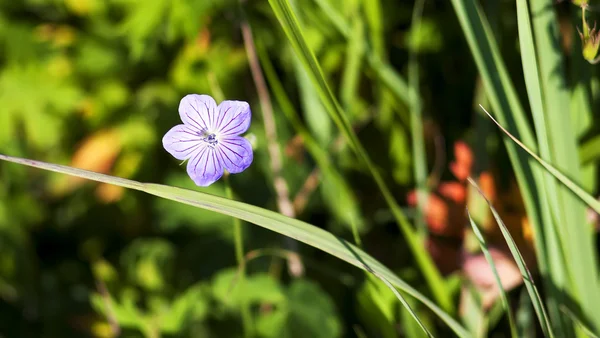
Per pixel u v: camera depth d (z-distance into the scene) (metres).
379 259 0.55
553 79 0.43
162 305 0.55
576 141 0.44
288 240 0.55
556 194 0.43
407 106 0.54
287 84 0.58
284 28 0.41
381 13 0.57
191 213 0.57
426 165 0.56
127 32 0.56
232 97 0.58
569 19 0.53
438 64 0.57
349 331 0.54
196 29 0.55
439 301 0.47
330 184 0.55
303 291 0.52
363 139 0.57
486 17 0.51
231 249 0.57
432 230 0.51
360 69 0.55
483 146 0.50
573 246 0.44
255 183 0.58
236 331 0.52
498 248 0.49
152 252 0.57
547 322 0.42
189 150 0.42
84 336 0.58
